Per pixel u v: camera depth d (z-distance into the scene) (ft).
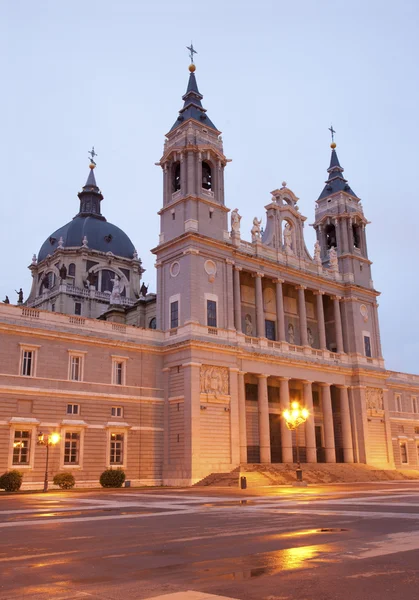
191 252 215.72
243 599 37.19
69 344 192.65
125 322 343.26
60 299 379.55
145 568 48.14
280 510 98.48
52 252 425.28
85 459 187.83
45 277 415.64
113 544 61.16
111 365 202.18
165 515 91.25
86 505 112.27
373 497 129.59
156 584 42.09
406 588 39.78
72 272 404.36
